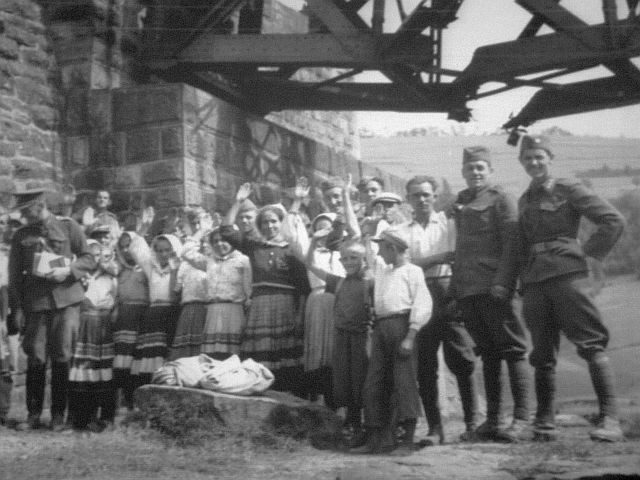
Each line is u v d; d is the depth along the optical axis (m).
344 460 6.49
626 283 15.96
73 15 12.20
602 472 5.41
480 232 7.14
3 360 8.57
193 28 12.53
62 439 7.61
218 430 7.01
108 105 11.92
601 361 6.66
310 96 13.93
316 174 14.20
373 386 7.03
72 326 8.30
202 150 11.83
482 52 11.95
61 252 8.34
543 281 6.82
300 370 8.04
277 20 15.46
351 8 12.30
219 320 8.23
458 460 6.18
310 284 8.09
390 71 12.10
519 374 7.04
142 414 7.31
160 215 11.46
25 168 11.51
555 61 11.52
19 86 11.62
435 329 7.45
